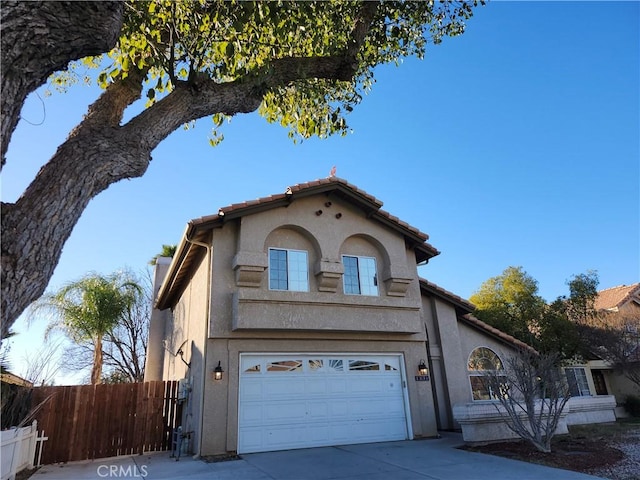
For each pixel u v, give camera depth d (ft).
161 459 36.24
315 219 45.32
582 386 72.18
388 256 47.39
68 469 33.68
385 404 43.78
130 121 15.19
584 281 75.41
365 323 43.50
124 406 41.39
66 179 11.42
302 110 32.76
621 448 35.63
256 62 25.14
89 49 11.66
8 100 9.82
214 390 36.96
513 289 78.28
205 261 43.62
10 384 34.71
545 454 33.50
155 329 73.46
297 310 40.81
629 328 73.41
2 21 9.59
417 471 29.04
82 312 67.10
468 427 39.14
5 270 9.34
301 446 38.96
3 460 27.96
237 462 33.14
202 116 18.60
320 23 29.86
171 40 20.79
